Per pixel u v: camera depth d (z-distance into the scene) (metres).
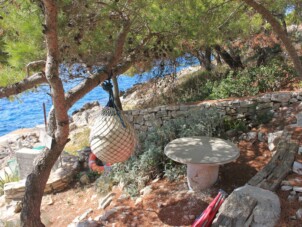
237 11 5.84
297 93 6.87
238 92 8.02
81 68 4.34
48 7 2.78
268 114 6.77
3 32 4.03
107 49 4.11
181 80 11.88
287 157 4.94
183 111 7.47
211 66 11.98
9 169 8.58
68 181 6.78
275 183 4.40
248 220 3.77
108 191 5.88
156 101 9.80
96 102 13.59
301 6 5.98
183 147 5.18
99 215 5.07
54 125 5.25
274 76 8.23
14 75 3.98
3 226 5.50
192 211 4.59
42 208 6.05
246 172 5.27
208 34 5.28
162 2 4.43
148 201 5.06
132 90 13.88
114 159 3.84
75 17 3.56
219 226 3.76
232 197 4.12
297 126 5.92
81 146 9.34
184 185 5.27
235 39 8.11
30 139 11.02
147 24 4.49
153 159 5.88
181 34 4.71
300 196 4.18
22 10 3.32
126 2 3.88
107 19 3.88
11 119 14.88
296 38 10.68
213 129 6.44
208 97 8.47
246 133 6.45
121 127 3.74
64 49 3.87
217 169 5.06
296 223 3.77
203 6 4.99
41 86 4.84
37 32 3.34
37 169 3.60
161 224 4.48
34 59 3.79
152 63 6.05
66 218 5.52
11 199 6.46
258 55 10.45
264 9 4.88
